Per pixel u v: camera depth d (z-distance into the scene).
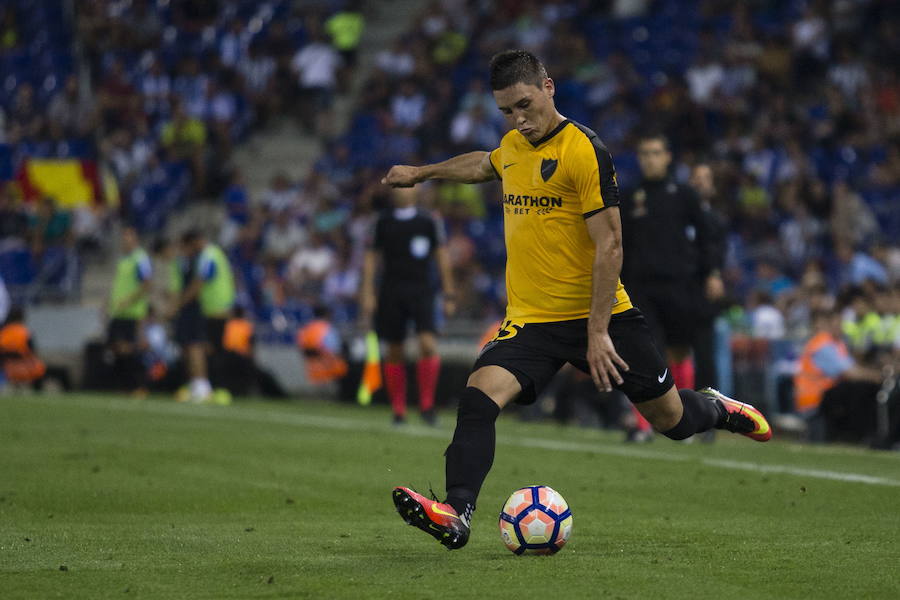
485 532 21.39
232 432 40.69
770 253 65.56
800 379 45.94
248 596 15.65
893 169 68.38
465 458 18.16
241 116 92.25
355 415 49.81
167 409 51.03
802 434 46.72
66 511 23.80
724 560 18.22
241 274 77.75
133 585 16.39
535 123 18.52
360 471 30.38
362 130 86.75
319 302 70.94
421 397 45.34
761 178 71.25
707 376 39.59
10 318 62.62
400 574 17.11
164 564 17.98
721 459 33.31
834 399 44.28
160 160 88.38
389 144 83.56
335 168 84.62
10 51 98.12
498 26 89.25
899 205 66.50
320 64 91.56
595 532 21.17
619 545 19.72
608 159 18.47
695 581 16.56
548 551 18.70
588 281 18.88
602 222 18.34
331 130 90.44
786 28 82.50
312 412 51.28
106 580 16.75
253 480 28.56
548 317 18.95
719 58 81.00
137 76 95.81
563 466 31.47
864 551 19.02
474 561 18.19
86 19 97.00
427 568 17.59
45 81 96.25
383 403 62.66
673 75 80.62
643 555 18.69
